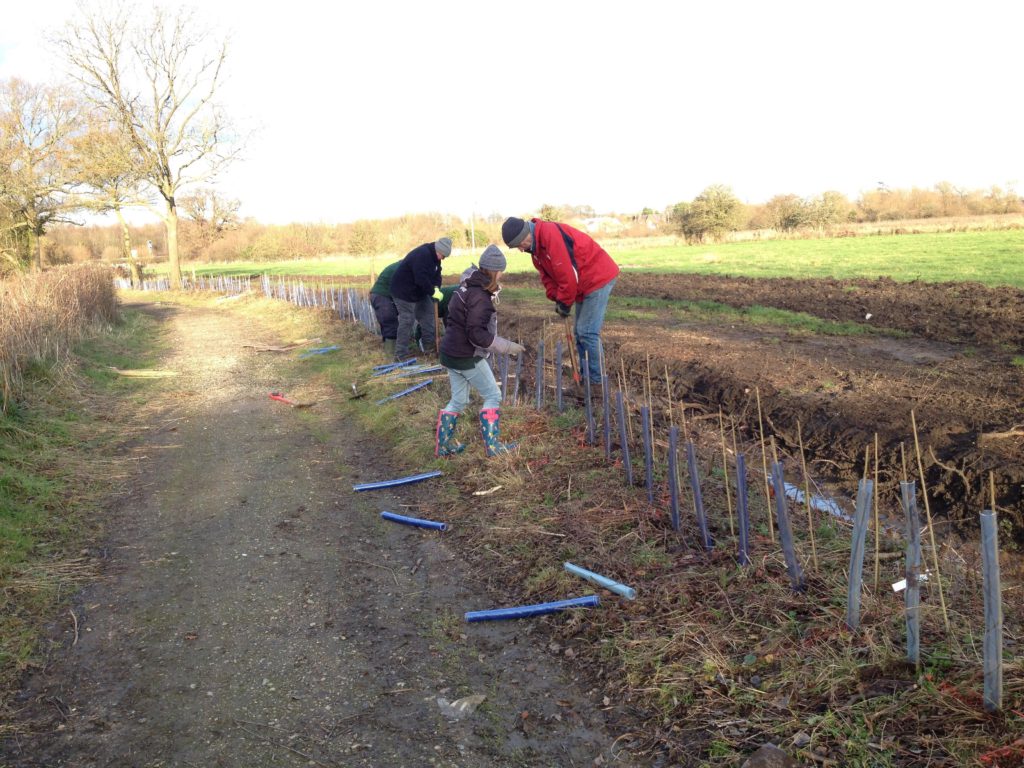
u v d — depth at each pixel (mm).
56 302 12531
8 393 7332
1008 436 5551
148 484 6324
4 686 3459
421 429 7270
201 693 3430
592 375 7184
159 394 9961
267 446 7398
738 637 3471
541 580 4293
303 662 3676
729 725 2945
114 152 31688
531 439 6480
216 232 65688
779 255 27141
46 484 5867
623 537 4566
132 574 4637
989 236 28016
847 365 8453
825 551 4121
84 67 31531
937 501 5176
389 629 3977
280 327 16828
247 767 2930
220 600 4312
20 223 30969
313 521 5477
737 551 4195
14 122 28844
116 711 3303
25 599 4219
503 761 2949
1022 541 4559
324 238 64312
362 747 3047
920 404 6617
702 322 12383
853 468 5793
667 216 58625
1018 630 3266
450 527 5238
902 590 3549
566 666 3555
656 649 3494
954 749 2557
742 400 7527
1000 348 8859
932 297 13023
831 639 3293
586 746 3006
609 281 6848
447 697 3377
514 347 6508
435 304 10719
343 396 9305
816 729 2799
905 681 2949
